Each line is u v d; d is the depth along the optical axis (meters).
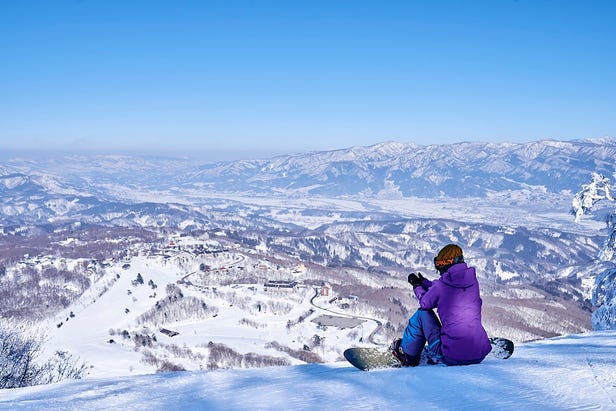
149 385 4.26
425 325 4.52
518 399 2.87
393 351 4.63
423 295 4.60
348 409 2.86
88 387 4.35
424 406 2.82
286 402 3.14
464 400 2.90
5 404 3.72
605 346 5.07
